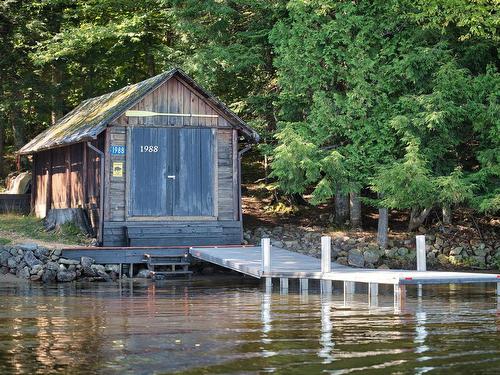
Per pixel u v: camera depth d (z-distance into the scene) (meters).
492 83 28.28
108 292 19.73
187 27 32.22
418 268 20.72
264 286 21.78
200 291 20.14
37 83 39.12
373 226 33.53
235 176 28.75
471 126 29.78
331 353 10.06
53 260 24.58
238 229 28.61
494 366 9.23
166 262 25.64
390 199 27.95
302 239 31.20
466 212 33.50
